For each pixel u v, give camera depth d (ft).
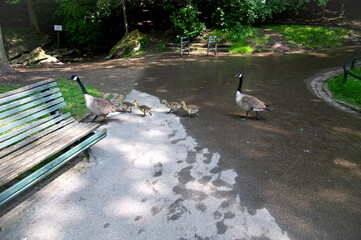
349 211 11.04
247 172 13.64
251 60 41.83
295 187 12.51
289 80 30.86
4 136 11.42
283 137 17.47
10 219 10.55
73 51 60.08
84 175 13.38
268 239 9.62
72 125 14.89
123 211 10.98
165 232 9.92
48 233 9.91
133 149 15.93
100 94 25.31
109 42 66.74
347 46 47.91
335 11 66.64
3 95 11.74
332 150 15.87
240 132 18.16
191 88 28.27
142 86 29.14
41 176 10.68
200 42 51.80
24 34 59.21
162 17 72.28
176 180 12.99
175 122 19.81
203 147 16.16
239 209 11.06
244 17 53.42
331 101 24.23
